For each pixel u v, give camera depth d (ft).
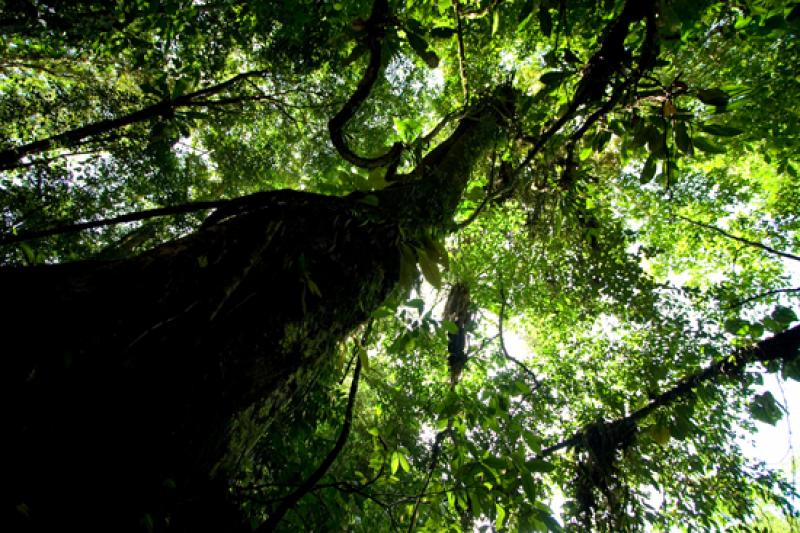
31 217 18.70
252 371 3.57
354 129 22.86
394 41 4.92
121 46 14.90
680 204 21.65
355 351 6.72
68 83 23.08
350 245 4.92
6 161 14.33
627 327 16.80
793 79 13.91
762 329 10.28
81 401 2.67
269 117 23.99
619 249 16.39
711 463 15.05
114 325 2.97
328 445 8.93
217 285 3.56
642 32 6.18
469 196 8.80
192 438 3.10
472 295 15.62
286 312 3.92
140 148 20.83
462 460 6.02
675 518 14.76
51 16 13.39
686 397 13.70
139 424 2.83
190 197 24.90
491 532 6.66
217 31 18.01
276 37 17.80
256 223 4.23
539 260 16.38
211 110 20.86
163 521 2.89
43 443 2.48
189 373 3.14
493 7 6.95
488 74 18.48
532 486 5.32
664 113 5.06
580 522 15.29
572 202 11.91
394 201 6.23
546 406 16.96
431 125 24.49
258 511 5.57
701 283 23.95
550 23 5.58
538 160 9.71
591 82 5.58
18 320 2.73
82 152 20.03
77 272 3.20
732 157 20.17
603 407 16.47
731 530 14.53
